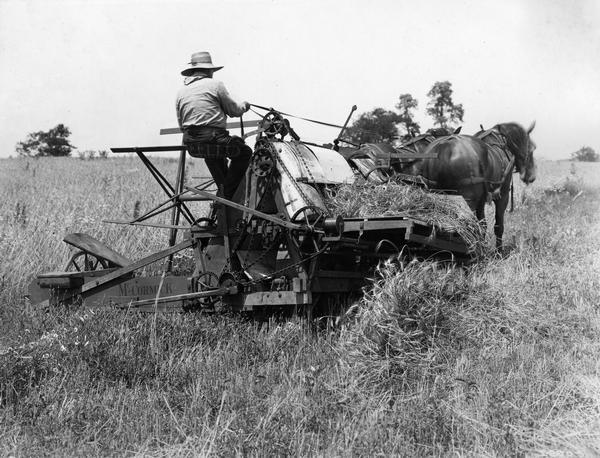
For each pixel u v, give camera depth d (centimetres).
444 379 538
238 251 748
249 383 540
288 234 705
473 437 450
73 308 836
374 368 557
